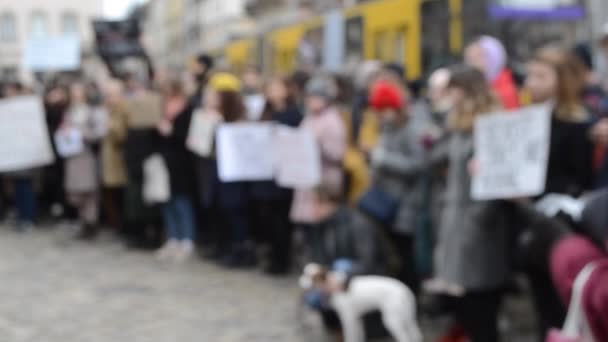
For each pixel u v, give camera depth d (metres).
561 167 3.91
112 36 12.47
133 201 8.73
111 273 7.76
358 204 5.44
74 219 10.87
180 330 5.69
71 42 14.38
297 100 7.86
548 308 3.69
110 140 9.24
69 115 9.69
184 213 8.45
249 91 9.48
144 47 12.61
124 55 12.48
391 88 5.53
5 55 61.47
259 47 15.30
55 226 11.05
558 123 3.93
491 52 5.62
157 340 5.45
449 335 4.83
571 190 3.84
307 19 13.26
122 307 6.38
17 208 10.78
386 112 5.50
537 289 3.71
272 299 6.57
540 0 9.02
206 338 5.48
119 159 9.26
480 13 9.19
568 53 4.07
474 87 4.33
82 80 10.73
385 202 5.36
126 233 9.59
